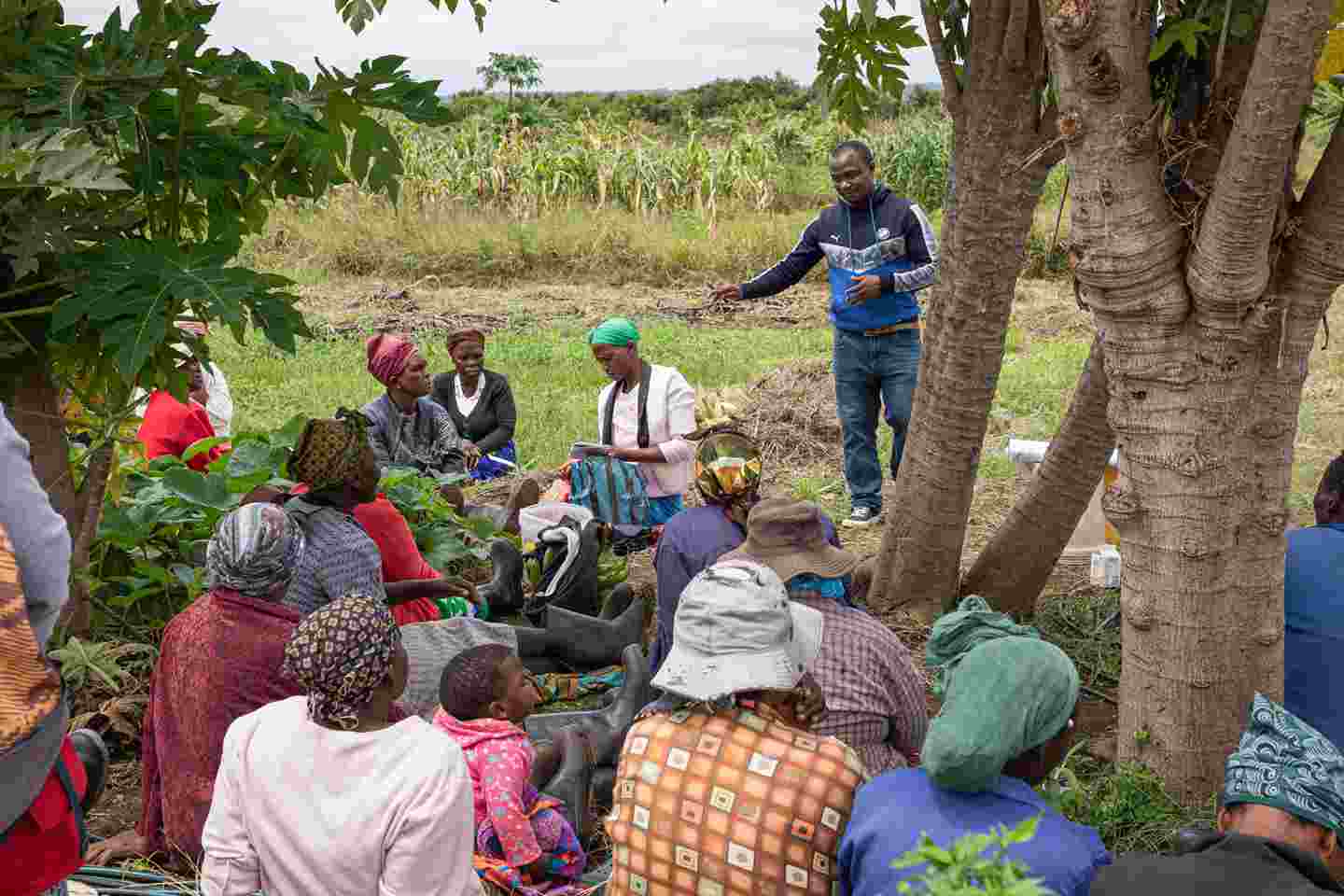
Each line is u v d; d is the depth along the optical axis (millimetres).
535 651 4609
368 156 4367
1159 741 3764
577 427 10109
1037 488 5723
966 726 2158
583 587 5000
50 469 4359
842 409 7504
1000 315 5480
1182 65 3916
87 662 4285
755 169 24188
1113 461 5996
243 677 3324
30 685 1598
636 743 2568
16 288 4043
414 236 19359
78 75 3838
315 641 2459
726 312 16312
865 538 7391
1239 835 2104
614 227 19984
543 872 3410
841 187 6965
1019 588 5836
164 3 4109
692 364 12609
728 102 59438
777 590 2518
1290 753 2180
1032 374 11859
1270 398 3555
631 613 4797
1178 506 3631
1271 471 3600
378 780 2455
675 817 2461
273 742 2500
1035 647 2273
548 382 11938
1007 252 5383
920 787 2295
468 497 7879
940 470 5703
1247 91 3176
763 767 2428
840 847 2334
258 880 2521
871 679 3100
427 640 4395
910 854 1647
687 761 2482
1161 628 3717
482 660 3424
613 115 26062
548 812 3506
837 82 6250
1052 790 3670
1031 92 5164
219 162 4285
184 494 4926
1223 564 3635
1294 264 3496
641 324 15406
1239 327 3477
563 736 3912
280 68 4227
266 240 19500
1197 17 3541
